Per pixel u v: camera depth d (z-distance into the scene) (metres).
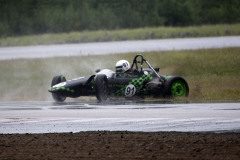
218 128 27.92
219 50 94.94
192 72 82.69
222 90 60.31
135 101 49.16
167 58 91.12
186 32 154.62
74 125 30.41
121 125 29.86
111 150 21.89
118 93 50.81
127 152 21.33
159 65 87.62
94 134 26.62
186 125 29.27
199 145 22.56
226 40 115.81
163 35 150.75
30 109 41.91
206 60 87.94
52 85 52.00
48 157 20.66
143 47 113.06
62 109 40.81
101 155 20.83
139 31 170.75
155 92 52.56
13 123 32.06
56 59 104.38
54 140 24.97
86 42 150.88
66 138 25.55
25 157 20.80
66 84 48.66
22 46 152.50
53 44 154.62
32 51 127.94
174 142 23.45
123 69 51.69
